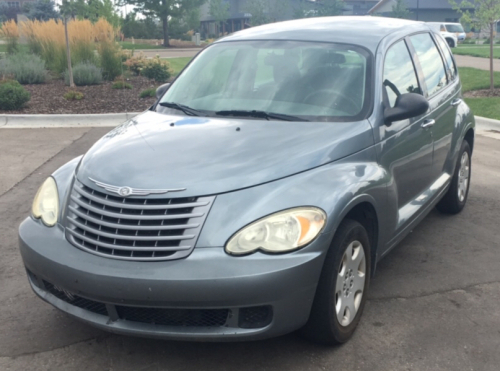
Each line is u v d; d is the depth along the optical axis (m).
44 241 3.44
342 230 3.36
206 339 3.10
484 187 7.07
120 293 3.08
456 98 5.75
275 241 3.08
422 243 5.32
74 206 3.47
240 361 3.46
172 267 3.04
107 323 3.22
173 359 3.49
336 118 3.98
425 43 5.46
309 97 4.16
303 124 3.91
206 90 4.53
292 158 3.46
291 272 3.05
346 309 3.57
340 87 4.19
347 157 3.69
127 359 3.50
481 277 4.61
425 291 4.36
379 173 3.82
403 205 4.57
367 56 4.38
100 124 11.20
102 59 16.42
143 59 17.91
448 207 5.96
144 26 49.06
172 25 49.28
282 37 4.78
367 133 3.88
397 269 4.76
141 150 3.64
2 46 19.11
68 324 3.90
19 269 4.77
